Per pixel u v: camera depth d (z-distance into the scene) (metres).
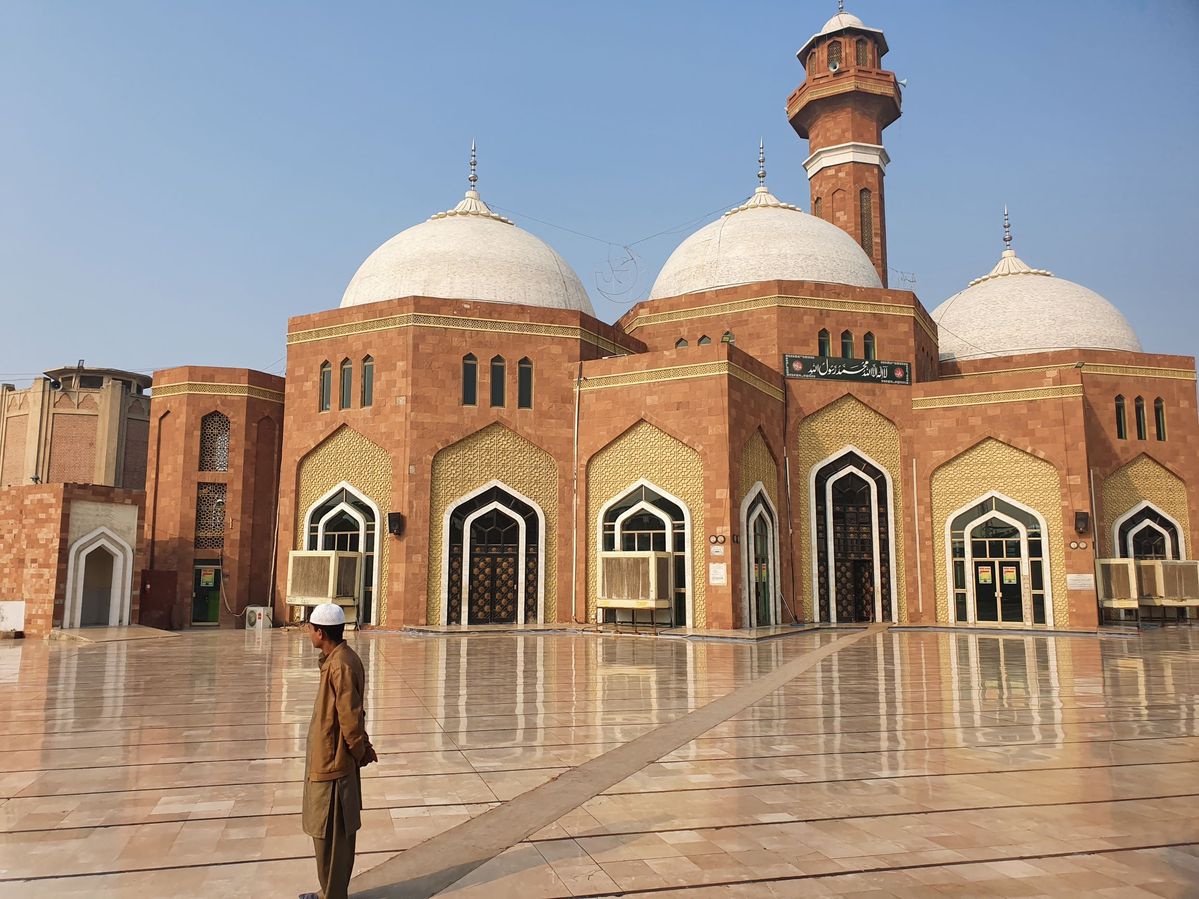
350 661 3.75
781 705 8.62
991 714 8.09
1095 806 4.97
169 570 20.77
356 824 3.61
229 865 4.04
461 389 19.31
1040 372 20.50
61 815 4.81
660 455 18.92
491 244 23.02
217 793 5.29
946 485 21.27
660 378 18.92
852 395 21.27
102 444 34.28
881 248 27.41
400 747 6.58
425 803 5.05
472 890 3.73
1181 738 6.94
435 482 18.97
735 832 4.50
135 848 4.27
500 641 16.16
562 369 19.98
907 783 5.48
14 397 35.31
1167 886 3.76
